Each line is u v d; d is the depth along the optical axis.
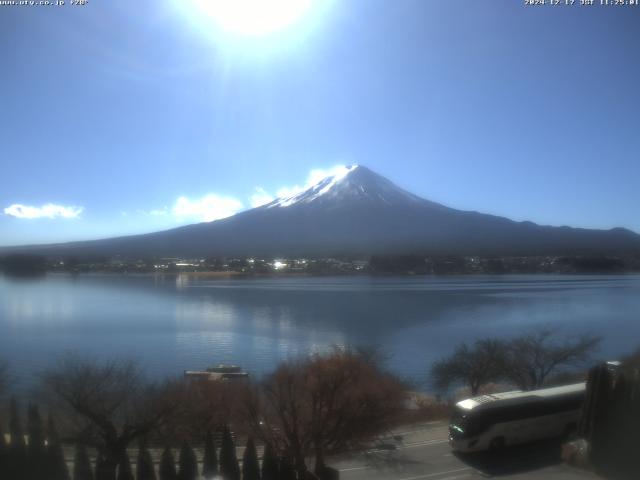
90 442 27.09
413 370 57.66
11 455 21.30
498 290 160.00
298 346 73.38
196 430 30.67
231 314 108.69
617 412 24.41
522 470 25.05
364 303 126.38
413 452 28.34
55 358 63.59
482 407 27.73
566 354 49.66
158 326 93.31
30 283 190.00
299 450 24.88
